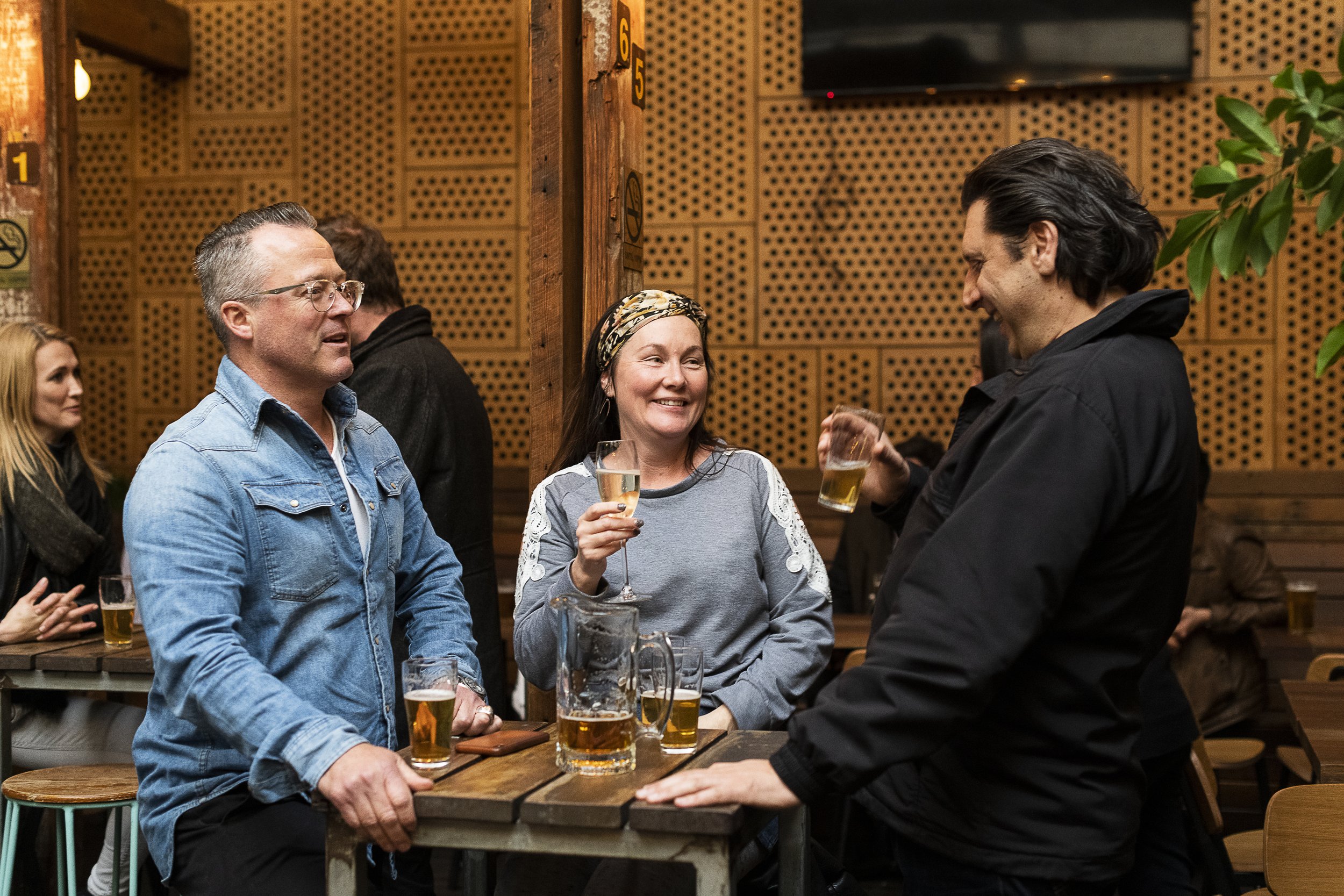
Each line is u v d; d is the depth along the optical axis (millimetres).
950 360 5375
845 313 5465
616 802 1446
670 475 2215
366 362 2846
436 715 1624
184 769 1901
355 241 2910
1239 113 2332
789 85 5484
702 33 5535
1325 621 4922
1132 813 1532
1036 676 1516
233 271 1955
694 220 5566
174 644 1746
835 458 1972
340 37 5820
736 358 5547
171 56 5812
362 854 1591
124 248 5988
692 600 2094
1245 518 5066
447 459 2857
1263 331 5117
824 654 2117
